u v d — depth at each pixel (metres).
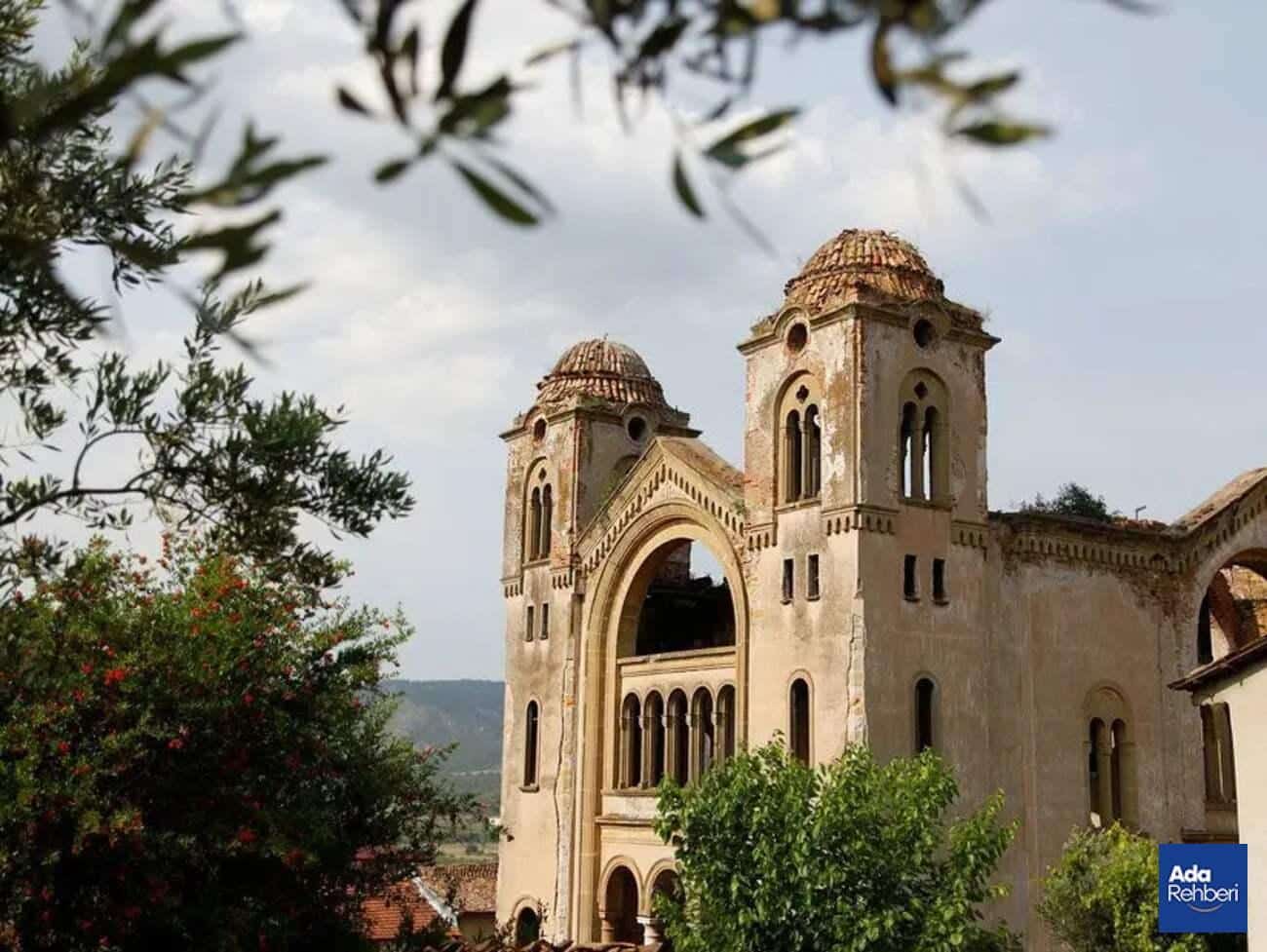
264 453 12.54
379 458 13.27
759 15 3.64
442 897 67.25
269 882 24.36
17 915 20.34
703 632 55.72
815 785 29.78
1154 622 46.06
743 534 44.66
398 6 3.46
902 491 41.38
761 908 27.77
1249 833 27.12
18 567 12.52
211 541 13.74
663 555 50.72
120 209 12.22
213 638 23.02
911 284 42.94
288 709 25.00
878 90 3.38
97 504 12.31
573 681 52.56
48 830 20.88
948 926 27.58
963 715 41.12
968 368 43.22
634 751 50.69
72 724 21.52
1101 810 43.88
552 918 51.44
